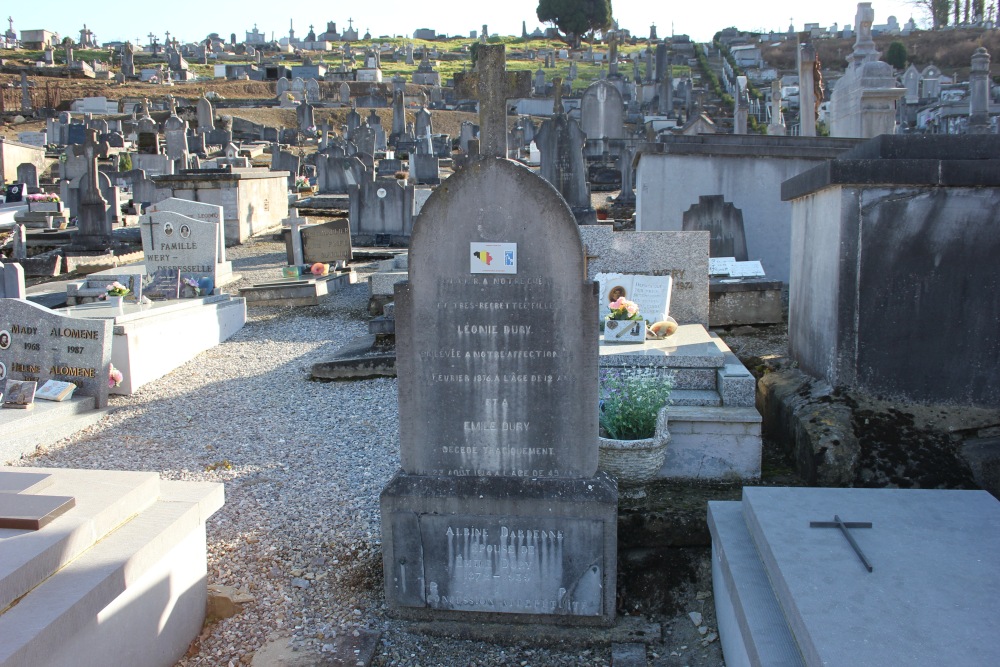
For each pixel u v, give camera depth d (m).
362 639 4.71
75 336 8.62
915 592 3.59
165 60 77.75
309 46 90.94
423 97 60.09
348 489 6.54
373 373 9.59
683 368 6.79
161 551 4.21
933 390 6.11
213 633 4.76
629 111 48.81
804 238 7.18
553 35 96.06
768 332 10.22
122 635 3.98
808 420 6.04
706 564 5.29
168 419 8.49
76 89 59.03
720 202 12.16
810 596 3.58
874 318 6.14
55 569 3.77
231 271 16.03
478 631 4.83
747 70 70.38
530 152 34.94
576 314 4.71
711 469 6.15
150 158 35.28
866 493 4.76
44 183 33.78
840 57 72.44
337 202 25.16
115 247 19.22
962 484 5.51
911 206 6.00
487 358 4.82
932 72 57.97
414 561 4.91
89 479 4.59
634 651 4.65
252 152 39.19
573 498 4.75
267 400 8.98
